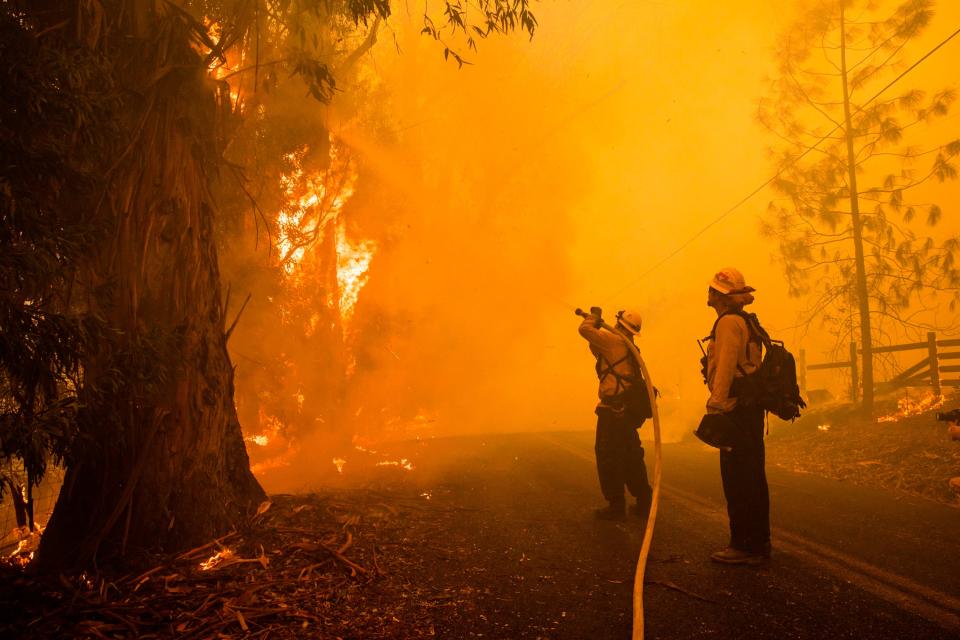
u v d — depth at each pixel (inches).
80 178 162.7
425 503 242.7
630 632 127.0
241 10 226.4
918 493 261.4
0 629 125.3
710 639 122.9
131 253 180.5
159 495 174.7
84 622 129.6
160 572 159.8
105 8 188.9
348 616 134.7
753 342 173.2
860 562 165.8
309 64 245.6
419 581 155.6
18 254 135.0
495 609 139.0
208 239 196.5
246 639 123.7
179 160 190.9
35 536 230.2
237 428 204.4
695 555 175.5
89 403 158.2
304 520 201.9
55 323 143.6
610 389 223.0
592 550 182.2
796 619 130.8
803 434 443.2
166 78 190.2
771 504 241.6
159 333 171.5
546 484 291.6
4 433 130.6
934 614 131.2
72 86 149.0
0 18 148.8
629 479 221.1
